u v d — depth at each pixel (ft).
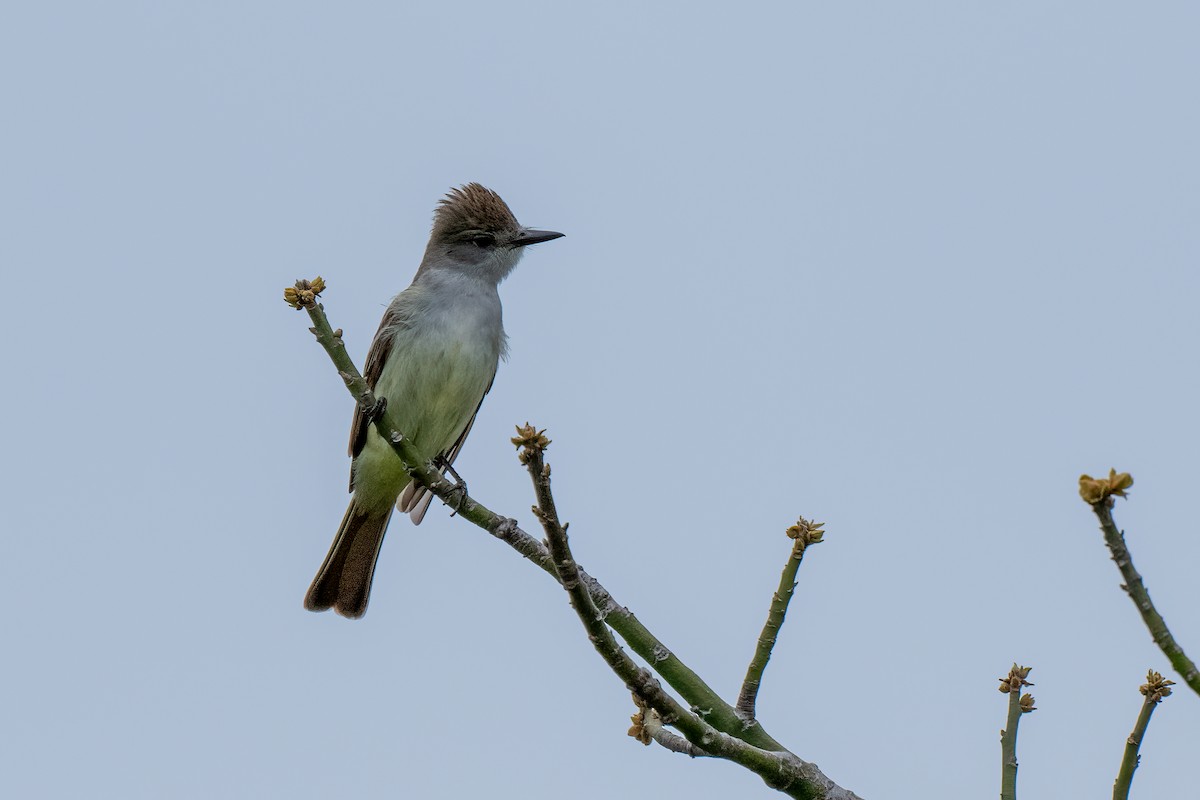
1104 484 20.67
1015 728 27.32
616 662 25.91
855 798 27.35
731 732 28.94
